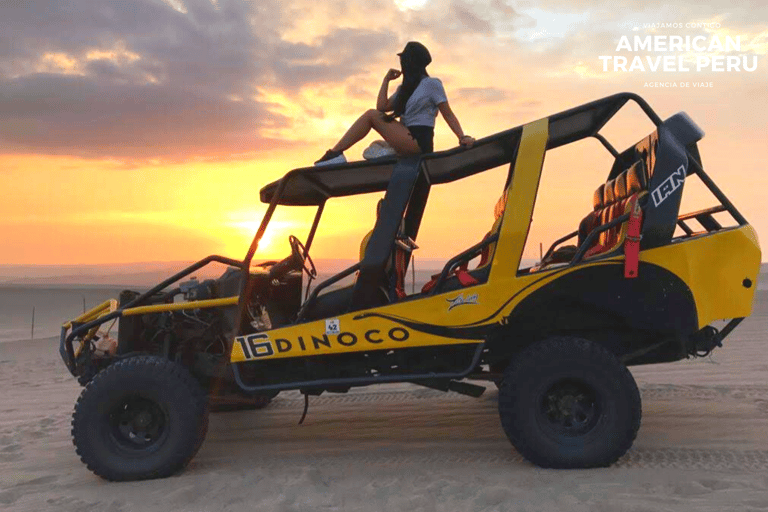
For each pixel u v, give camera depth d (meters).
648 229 5.47
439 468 5.53
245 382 5.96
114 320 6.45
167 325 6.07
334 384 5.70
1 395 10.63
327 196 6.67
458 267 5.82
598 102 5.69
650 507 4.38
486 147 5.97
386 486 5.10
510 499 4.67
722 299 5.50
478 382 9.49
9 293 70.88
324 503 4.80
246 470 5.74
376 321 5.61
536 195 5.56
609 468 5.28
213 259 6.04
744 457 5.45
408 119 6.26
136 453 5.63
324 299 5.85
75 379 12.11
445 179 6.52
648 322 5.46
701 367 9.77
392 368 5.93
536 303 5.49
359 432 6.91
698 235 5.73
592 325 5.75
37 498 5.28
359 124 6.32
